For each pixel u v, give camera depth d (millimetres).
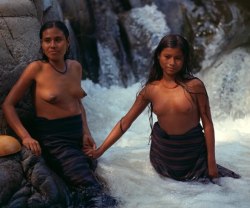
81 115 3494
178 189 3209
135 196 3154
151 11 6105
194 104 3236
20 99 3340
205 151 3316
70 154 3277
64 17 5633
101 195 3117
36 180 3004
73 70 3445
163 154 3344
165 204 3018
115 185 3254
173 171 3340
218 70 5520
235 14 5648
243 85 5328
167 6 6105
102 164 3523
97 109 4977
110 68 5816
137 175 3389
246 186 3230
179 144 3279
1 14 3449
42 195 2977
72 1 5719
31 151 3125
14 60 3428
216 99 5328
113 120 4844
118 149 4000
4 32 3424
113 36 5969
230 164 3674
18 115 3441
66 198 3055
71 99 3383
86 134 3518
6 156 3066
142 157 3697
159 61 3260
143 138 4434
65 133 3344
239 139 4430
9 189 2895
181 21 5906
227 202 3008
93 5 6062
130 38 5949
